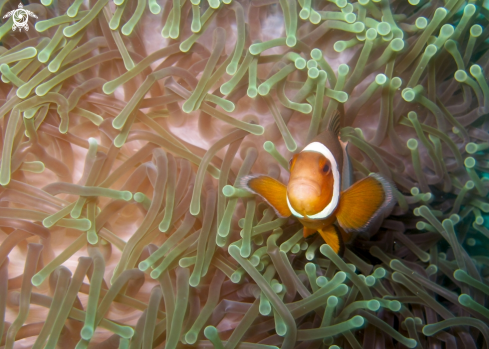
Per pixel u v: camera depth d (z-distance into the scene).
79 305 0.31
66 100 0.32
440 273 0.38
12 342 0.30
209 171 0.33
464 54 0.37
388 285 0.36
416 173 0.35
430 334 0.33
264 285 0.31
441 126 0.36
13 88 0.33
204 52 0.34
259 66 0.35
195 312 0.32
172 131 0.35
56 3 0.35
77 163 0.35
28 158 0.33
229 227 0.32
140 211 0.34
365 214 0.28
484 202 0.38
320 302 0.31
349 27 0.34
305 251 0.34
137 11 0.33
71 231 0.33
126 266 0.32
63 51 0.33
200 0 0.34
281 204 0.29
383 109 0.34
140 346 0.31
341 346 0.33
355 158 0.35
